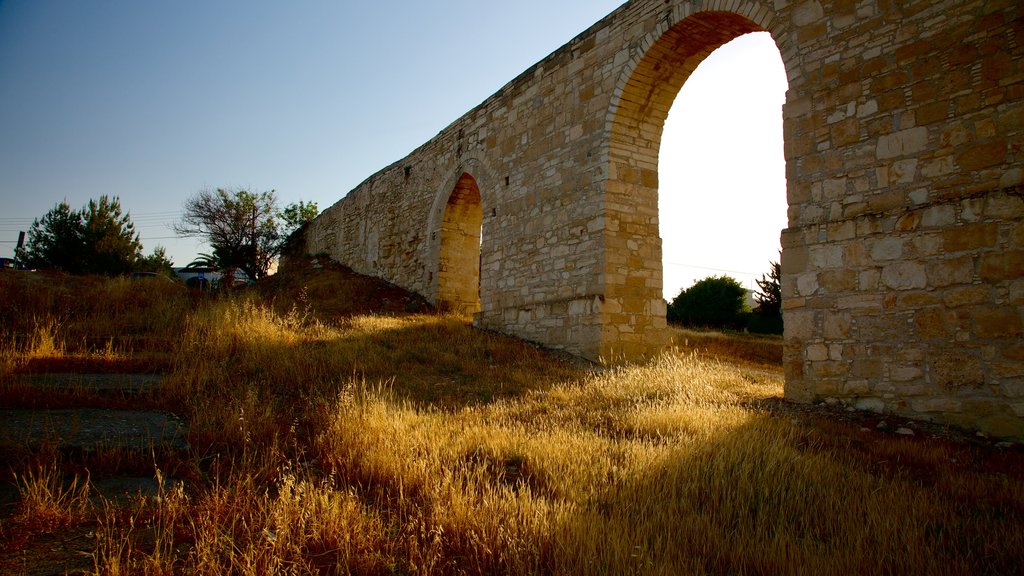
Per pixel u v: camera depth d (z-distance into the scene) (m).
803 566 3.03
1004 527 3.66
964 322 6.69
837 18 8.31
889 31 7.75
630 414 6.70
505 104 16.48
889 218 7.45
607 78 12.91
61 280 12.85
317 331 11.64
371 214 25.38
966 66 7.02
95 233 30.62
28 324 9.19
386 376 8.70
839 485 4.34
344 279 23.36
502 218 15.99
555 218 13.95
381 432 5.09
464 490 4.04
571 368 11.11
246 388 6.82
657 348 12.58
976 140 6.85
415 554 3.04
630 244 12.62
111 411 5.62
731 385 9.52
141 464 4.24
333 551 3.12
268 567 2.73
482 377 9.49
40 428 4.75
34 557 2.79
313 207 36.62
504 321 15.25
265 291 23.83
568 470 4.51
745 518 3.72
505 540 3.19
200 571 2.62
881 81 7.76
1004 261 6.46
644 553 3.04
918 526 3.65
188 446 4.65
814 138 8.38
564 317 12.98
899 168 7.46
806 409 7.68
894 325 7.27
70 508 3.21
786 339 8.36
